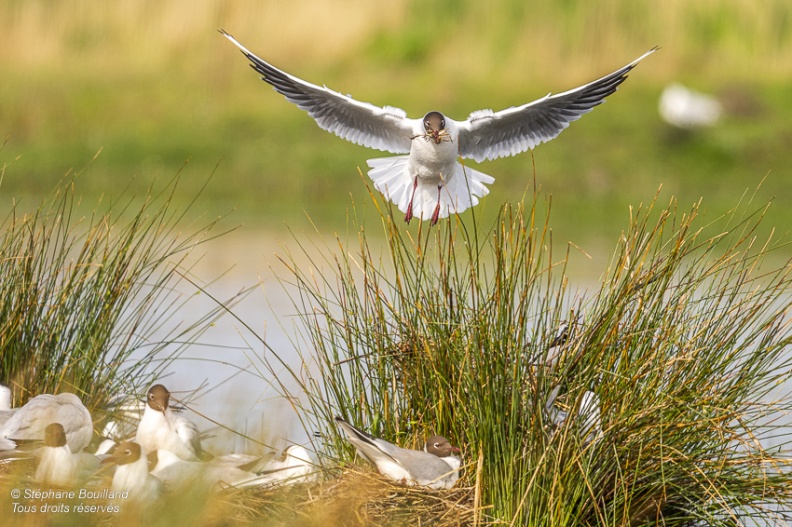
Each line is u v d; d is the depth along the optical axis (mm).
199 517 9336
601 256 23656
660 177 30219
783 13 36625
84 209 26250
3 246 12734
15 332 12109
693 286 11039
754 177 30625
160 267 20531
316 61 35031
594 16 35625
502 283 10672
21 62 34281
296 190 29500
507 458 10117
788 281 11055
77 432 10703
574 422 10055
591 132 31250
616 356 10617
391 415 11172
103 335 12422
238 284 20719
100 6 36062
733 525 10461
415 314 11117
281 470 10484
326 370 12070
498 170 29375
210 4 35969
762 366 10867
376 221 27594
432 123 12305
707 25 36125
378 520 9891
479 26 35969
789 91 34156
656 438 10227
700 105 31250
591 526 10141
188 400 13648
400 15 36375
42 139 30766
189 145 30797
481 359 10383
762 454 10438
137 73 34062
